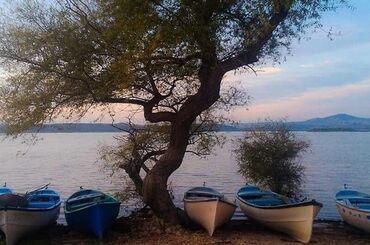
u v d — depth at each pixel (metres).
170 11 12.27
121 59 12.99
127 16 12.20
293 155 21.30
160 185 14.78
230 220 16.27
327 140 140.25
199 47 13.29
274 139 21.20
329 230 15.63
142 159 17.44
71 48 13.29
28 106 13.84
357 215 15.08
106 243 13.43
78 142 140.75
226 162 53.75
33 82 13.80
